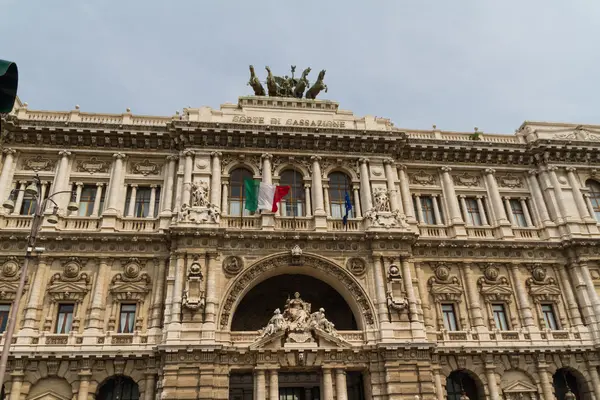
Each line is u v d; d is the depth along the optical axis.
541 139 50.28
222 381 35.66
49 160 44.03
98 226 41.59
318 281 46.34
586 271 44.75
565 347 41.47
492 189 49.03
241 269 39.75
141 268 40.12
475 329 41.84
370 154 47.03
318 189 44.62
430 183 48.97
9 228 39.56
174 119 46.91
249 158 45.53
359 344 38.34
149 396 35.38
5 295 37.72
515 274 44.69
